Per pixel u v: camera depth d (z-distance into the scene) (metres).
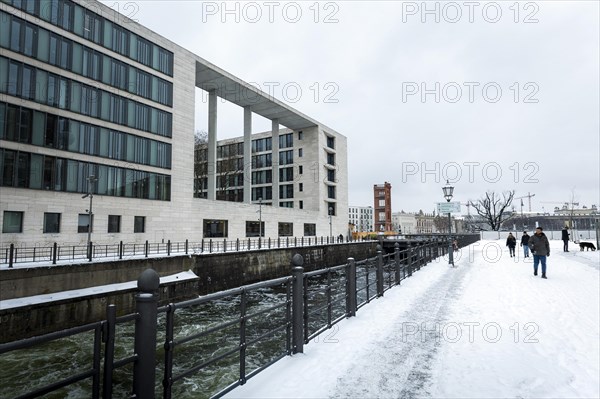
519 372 4.69
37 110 25.67
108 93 30.50
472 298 9.55
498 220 73.75
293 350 5.51
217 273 26.67
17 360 11.45
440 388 4.29
